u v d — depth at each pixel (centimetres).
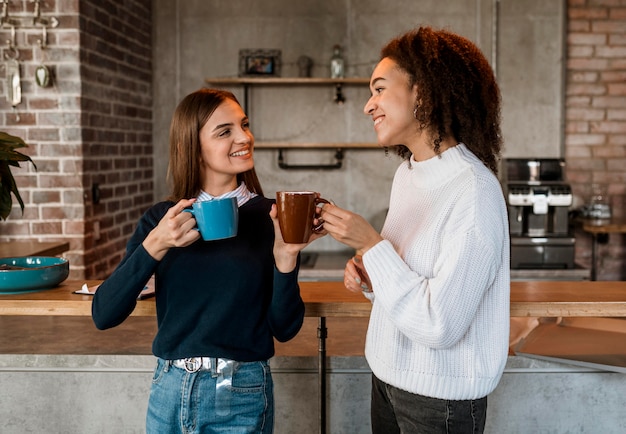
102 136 373
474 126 128
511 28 469
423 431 129
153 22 473
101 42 370
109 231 385
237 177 155
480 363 125
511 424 193
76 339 209
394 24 468
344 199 484
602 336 204
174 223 126
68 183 342
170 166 148
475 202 121
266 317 141
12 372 196
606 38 468
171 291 138
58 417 197
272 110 477
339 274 412
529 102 473
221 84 476
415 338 121
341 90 470
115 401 196
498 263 121
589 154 476
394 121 130
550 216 431
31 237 345
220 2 471
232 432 137
